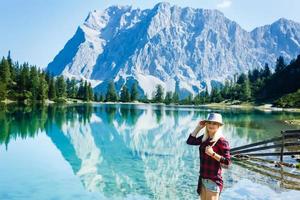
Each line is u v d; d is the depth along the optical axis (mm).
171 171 25469
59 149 35500
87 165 27672
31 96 170875
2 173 24016
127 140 44250
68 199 18391
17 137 42812
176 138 46719
